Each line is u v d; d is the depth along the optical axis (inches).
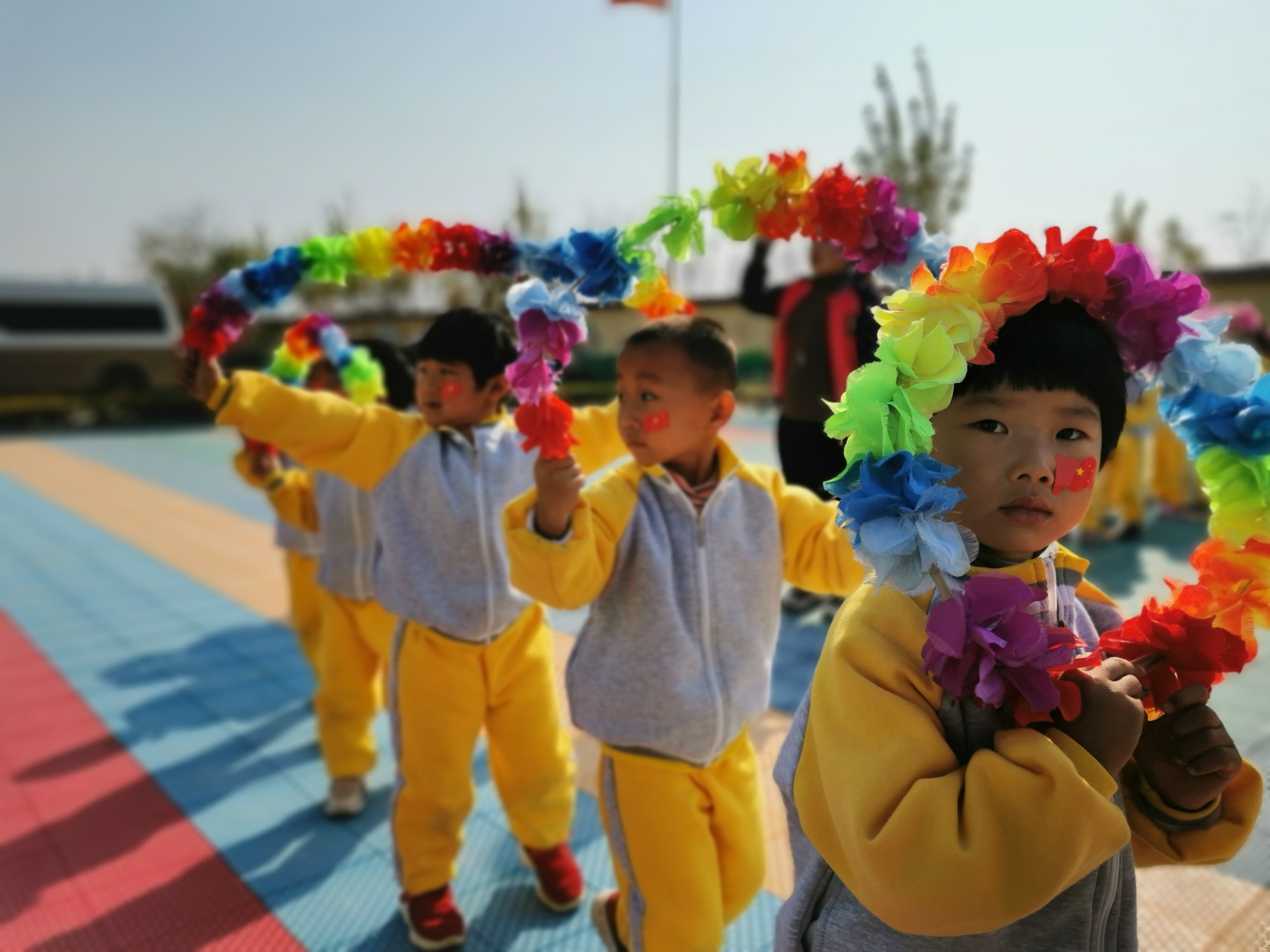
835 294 165.8
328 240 90.0
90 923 101.1
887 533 40.0
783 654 171.5
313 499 138.6
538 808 100.3
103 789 132.3
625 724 76.8
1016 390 46.1
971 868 39.9
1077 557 53.9
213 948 96.7
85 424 786.8
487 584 98.2
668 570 77.2
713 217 72.0
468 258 87.7
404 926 99.9
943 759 43.0
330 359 136.7
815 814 46.9
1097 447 47.7
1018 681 41.3
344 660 126.0
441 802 97.3
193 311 92.7
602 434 100.0
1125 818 41.4
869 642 45.8
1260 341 265.0
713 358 78.2
